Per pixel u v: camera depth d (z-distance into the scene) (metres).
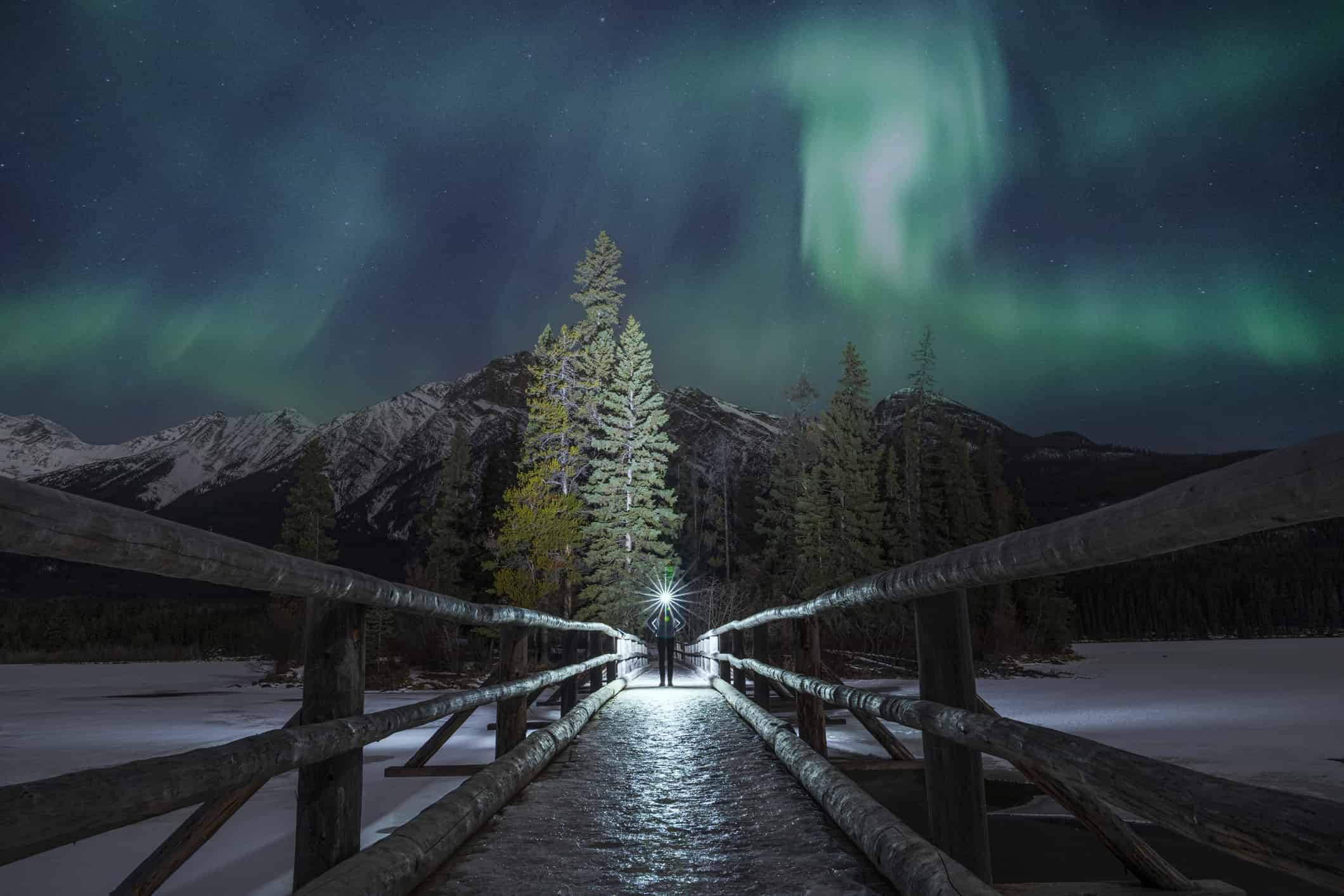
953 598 2.41
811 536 43.81
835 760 6.14
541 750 4.64
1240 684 26.88
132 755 10.95
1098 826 2.28
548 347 38.44
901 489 46.62
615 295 40.59
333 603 2.35
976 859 2.28
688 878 2.62
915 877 2.17
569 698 7.46
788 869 2.70
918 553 44.50
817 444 49.78
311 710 2.29
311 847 2.24
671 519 38.50
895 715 2.77
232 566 1.59
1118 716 16.16
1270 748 11.16
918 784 7.16
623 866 2.77
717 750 5.52
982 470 54.84
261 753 1.69
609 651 11.84
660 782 4.37
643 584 36.78
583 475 42.56
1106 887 2.29
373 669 34.44
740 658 9.12
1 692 30.33
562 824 3.41
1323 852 0.82
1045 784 2.27
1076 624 86.94
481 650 38.84
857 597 3.13
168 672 47.94
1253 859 0.96
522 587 34.78
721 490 59.97
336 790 2.27
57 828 1.05
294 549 49.56
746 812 3.61
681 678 17.33
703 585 45.12
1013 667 35.94
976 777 2.32
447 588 43.03
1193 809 1.07
